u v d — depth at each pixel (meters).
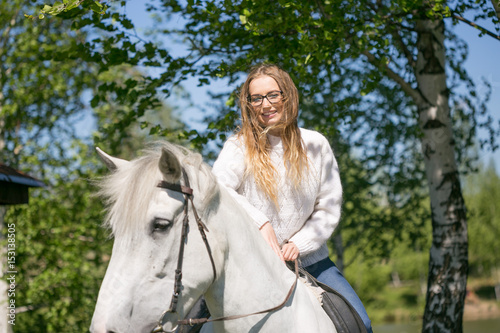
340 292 2.69
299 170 2.56
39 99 10.98
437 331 5.85
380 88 9.88
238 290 2.14
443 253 5.95
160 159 1.91
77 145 10.29
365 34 5.12
